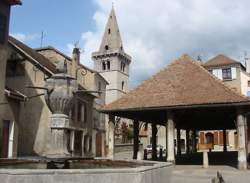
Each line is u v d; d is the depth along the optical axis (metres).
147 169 8.27
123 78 87.88
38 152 28.73
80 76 38.38
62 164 9.48
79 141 32.88
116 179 7.59
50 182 7.07
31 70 29.80
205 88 21.31
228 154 34.38
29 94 29.56
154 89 22.77
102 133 41.38
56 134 9.96
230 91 20.39
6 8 22.61
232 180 15.32
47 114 28.97
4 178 6.91
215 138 54.91
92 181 7.35
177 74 23.44
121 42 90.12
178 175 17.27
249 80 48.00
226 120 30.83
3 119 22.27
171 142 21.30
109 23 90.00
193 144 41.69
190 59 24.44
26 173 6.91
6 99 22.59
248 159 22.25
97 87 40.88
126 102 22.55
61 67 10.40
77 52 35.12
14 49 30.16
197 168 20.77
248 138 23.88
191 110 22.25
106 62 86.56
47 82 10.22
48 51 37.34
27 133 29.33
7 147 22.88
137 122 25.72
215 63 49.91
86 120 35.12
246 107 20.62
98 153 39.41
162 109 21.09
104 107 22.88
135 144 25.31
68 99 10.13
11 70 30.34
